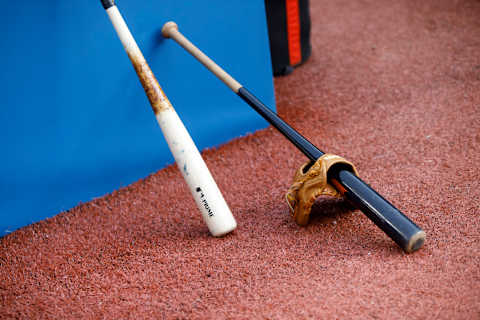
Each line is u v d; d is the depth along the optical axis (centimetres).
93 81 245
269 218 234
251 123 275
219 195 227
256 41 266
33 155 243
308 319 202
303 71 315
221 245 226
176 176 260
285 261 218
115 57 246
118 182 258
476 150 247
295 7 305
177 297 213
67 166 249
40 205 248
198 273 219
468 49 306
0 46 231
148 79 227
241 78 268
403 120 269
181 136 227
